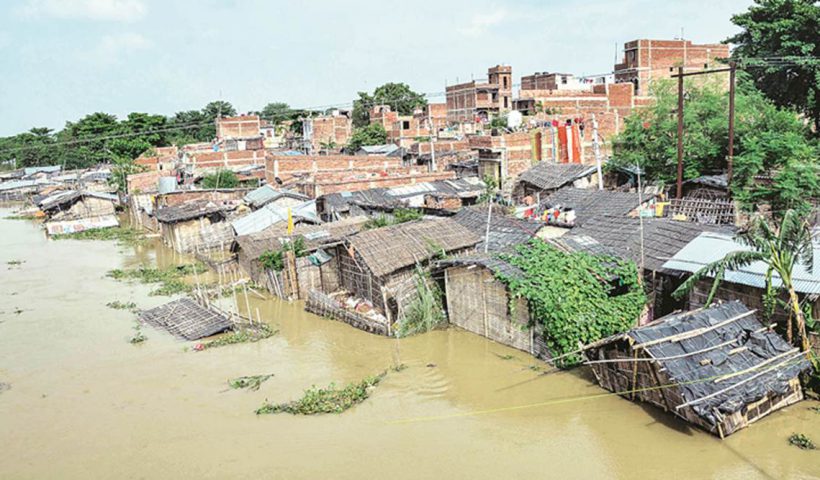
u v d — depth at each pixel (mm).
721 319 16672
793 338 16578
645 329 16125
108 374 21625
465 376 19484
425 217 31688
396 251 24375
